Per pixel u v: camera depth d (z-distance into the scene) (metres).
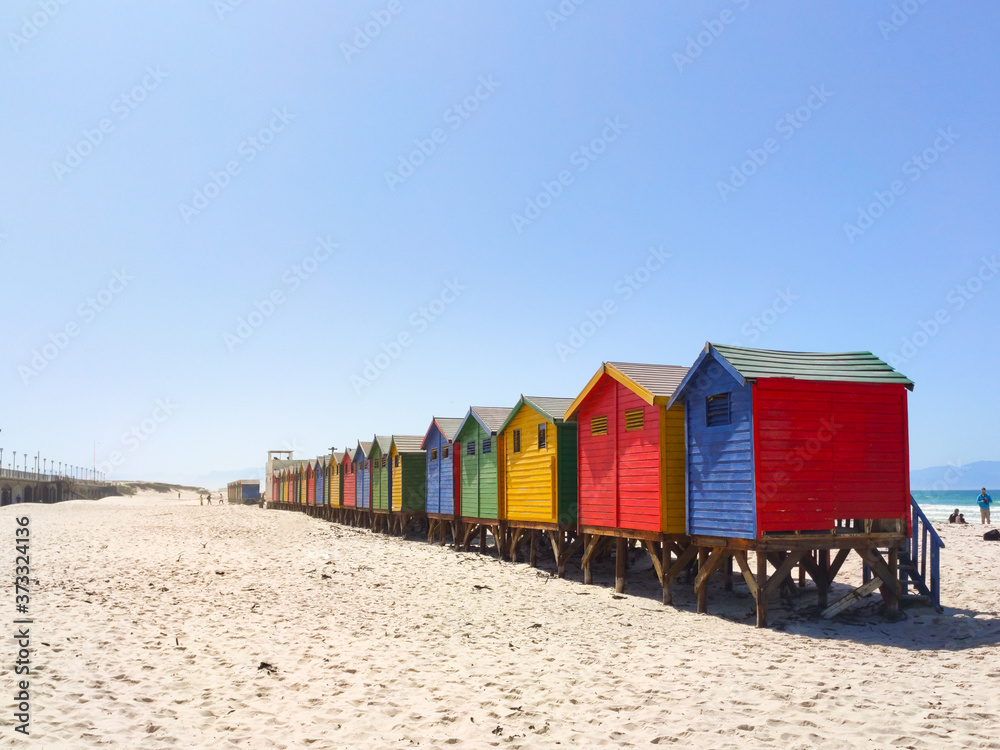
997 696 7.91
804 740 6.71
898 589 13.09
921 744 6.51
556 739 6.90
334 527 39.56
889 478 13.20
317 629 12.23
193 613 13.14
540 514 21.08
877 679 8.81
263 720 7.39
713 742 6.74
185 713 7.51
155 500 92.69
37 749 6.19
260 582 17.23
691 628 12.84
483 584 18.17
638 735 6.99
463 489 27.39
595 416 17.92
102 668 9.06
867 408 13.19
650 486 15.37
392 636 11.85
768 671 9.36
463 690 8.56
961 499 144.50
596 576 19.77
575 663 10.00
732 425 13.12
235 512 49.66
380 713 7.67
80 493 126.88
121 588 15.42
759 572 12.64
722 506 13.36
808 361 13.69
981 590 14.71
